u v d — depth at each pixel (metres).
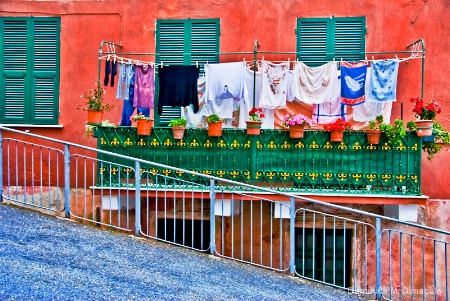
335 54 11.17
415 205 9.78
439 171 10.87
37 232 8.40
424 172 10.89
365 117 10.62
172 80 10.27
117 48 11.62
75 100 11.65
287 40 11.27
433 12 10.95
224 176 10.05
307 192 9.86
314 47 11.23
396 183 9.77
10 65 11.77
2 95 11.75
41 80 11.71
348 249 10.97
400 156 9.78
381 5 11.07
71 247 8.02
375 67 10.02
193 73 10.25
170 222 11.25
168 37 11.55
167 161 10.17
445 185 10.85
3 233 8.11
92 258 7.74
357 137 9.84
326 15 11.21
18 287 6.37
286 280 8.43
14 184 11.66
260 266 9.09
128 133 10.23
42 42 11.73
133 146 10.21
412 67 10.95
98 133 10.23
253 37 11.34
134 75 10.55
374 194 9.76
